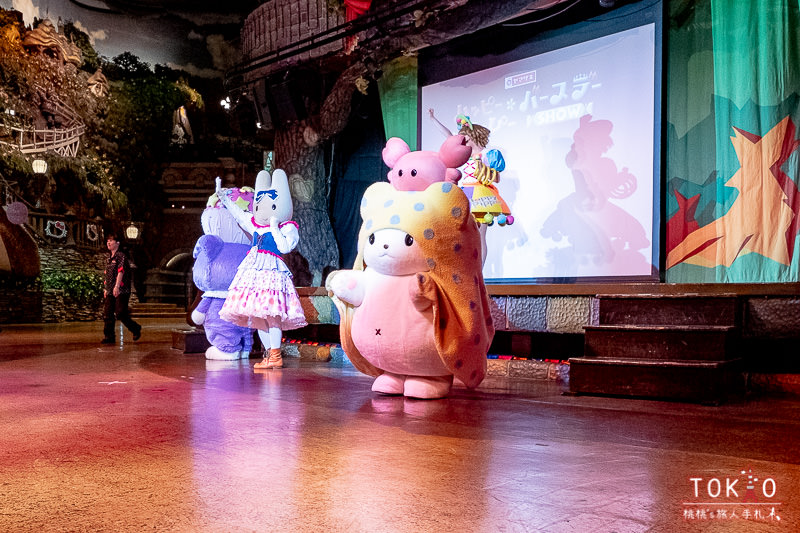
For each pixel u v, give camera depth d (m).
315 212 9.09
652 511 1.94
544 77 6.96
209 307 6.93
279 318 6.02
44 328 15.12
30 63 21.03
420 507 1.96
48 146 21.14
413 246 4.03
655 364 4.22
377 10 7.95
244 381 5.16
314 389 4.71
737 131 5.45
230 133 27.77
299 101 9.11
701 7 5.87
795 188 5.17
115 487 2.19
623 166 6.31
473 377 4.16
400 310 4.12
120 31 25.20
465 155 4.28
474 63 7.61
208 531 1.75
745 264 5.33
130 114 25.39
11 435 3.05
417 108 8.13
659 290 4.89
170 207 26.86
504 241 7.17
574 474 2.36
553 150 6.84
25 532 1.75
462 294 4.05
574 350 5.81
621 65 6.36
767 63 5.32
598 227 6.46
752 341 4.87
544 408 3.90
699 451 2.74
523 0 6.79
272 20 9.09
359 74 8.45
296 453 2.69
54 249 20.55
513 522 1.83
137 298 24.14
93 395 4.34
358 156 9.03
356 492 2.12
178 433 3.10
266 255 5.95
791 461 2.56
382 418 3.53
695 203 5.84
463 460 2.57
